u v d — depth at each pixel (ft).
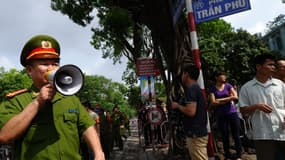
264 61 14.62
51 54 7.05
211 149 16.75
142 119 48.80
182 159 25.93
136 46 62.64
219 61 42.16
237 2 16.46
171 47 28.68
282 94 14.74
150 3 29.14
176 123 17.76
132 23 42.96
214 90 23.48
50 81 6.48
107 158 37.78
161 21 28.91
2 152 17.15
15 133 6.48
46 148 6.88
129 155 43.04
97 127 32.19
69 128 7.16
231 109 23.17
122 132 69.97
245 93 15.06
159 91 80.38
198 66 17.79
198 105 15.51
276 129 14.39
